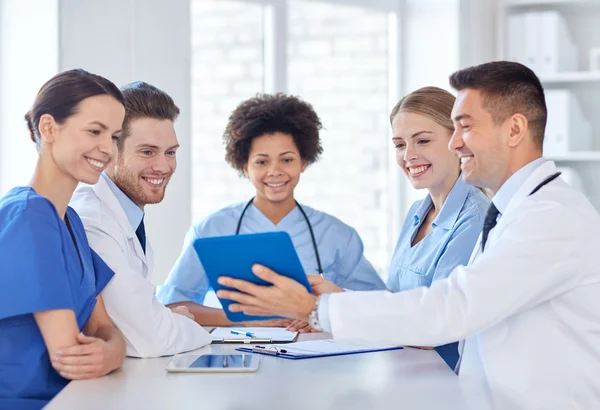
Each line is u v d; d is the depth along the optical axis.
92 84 1.69
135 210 2.10
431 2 3.98
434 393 1.45
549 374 1.53
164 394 1.43
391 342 1.51
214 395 1.42
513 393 1.54
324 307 1.55
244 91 4.00
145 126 2.04
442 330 1.47
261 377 1.58
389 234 4.11
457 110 1.69
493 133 1.65
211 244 1.58
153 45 3.17
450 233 2.13
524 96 1.63
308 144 2.56
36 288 1.54
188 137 3.28
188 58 3.26
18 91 2.99
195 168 4.02
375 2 4.06
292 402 1.38
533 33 3.86
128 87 2.08
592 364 1.52
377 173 4.11
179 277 2.52
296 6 4.05
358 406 1.36
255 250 1.57
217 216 2.59
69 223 1.77
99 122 1.68
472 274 1.48
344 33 4.06
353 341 1.52
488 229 1.68
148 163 2.06
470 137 1.67
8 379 1.61
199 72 4.02
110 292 1.82
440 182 2.22
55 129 1.67
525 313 1.55
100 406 1.34
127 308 1.82
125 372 1.64
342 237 2.64
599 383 1.52
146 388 1.48
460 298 1.48
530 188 1.60
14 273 1.54
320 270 2.58
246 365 1.66
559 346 1.53
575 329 1.53
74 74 1.71
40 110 1.67
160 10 3.18
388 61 4.08
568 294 1.53
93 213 1.91
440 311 1.48
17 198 1.61
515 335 1.56
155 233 3.22
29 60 2.99
